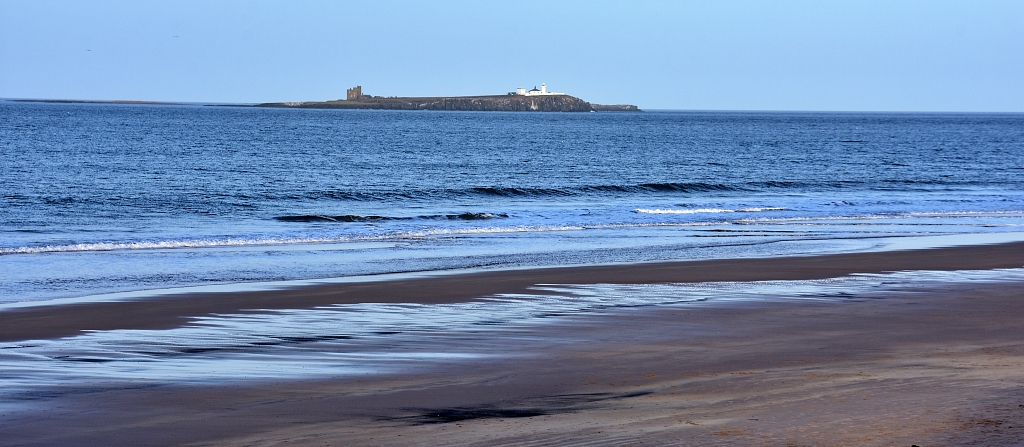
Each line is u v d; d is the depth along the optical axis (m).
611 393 8.98
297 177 53.56
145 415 8.23
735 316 13.88
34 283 17.89
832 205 40.53
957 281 17.80
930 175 61.25
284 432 7.63
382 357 10.91
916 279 18.08
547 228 29.97
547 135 132.62
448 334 12.44
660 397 8.70
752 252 23.58
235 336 12.31
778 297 15.77
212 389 9.27
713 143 111.31
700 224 31.83
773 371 9.84
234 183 48.19
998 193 47.97
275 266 20.61
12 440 7.44
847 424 7.18
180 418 8.12
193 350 11.38
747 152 90.81
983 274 18.91
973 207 39.75
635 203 41.31
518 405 8.55
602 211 36.66
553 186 48.94
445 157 76.44
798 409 7.80
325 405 8.61
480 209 37.69
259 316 13.91
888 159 79.75
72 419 8.09
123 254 22.81
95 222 30.97
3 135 90.62
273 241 25.89
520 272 19.02
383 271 19.78
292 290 16.50
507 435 7.27
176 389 9.26
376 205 39.22
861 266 20.09
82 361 10.70
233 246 24.88
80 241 25.70
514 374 9.95
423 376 9.88
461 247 24.75
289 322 13.41
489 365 10.45
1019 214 36.12
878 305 14.88
